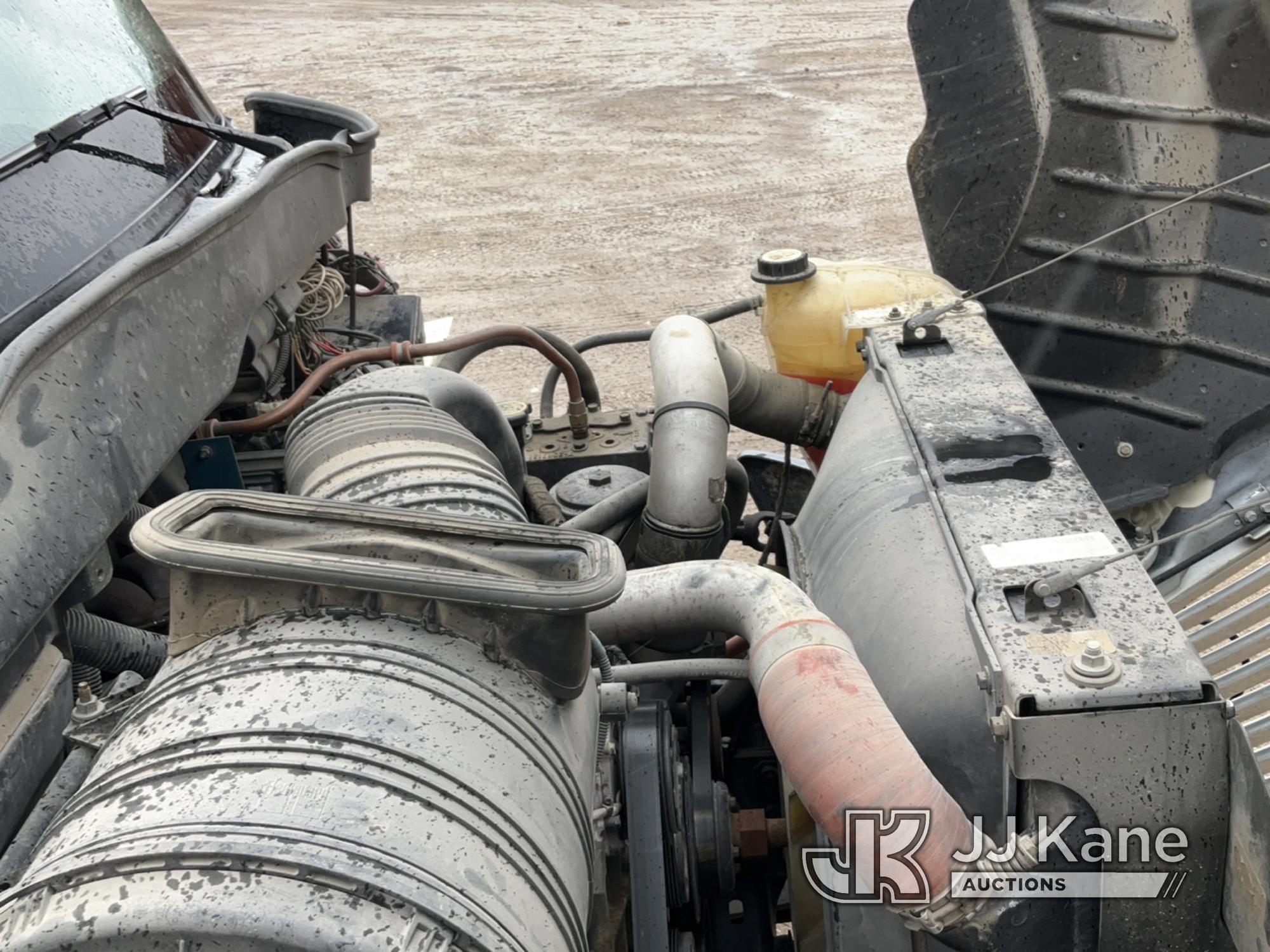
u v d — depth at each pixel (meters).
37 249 2.31
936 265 3.18
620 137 11.35
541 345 3.79
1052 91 2.86
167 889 1.29
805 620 1.94
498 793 1.50
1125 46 2.76
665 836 2.21
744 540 3.67
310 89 13.16
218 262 2.40
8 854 1.59
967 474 2.19
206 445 2.61
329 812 1.38
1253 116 2.69
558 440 3.98
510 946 1.36
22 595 1.68
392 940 1.29
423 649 1.63
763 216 9.42
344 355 3.23
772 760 2.73
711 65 13.33
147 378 2.07
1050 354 3.04
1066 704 1.61
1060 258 2.62
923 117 11.40
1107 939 1.70
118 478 1.93
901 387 2.53
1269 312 2.80
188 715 1.53
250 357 2.70
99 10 3.15
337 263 4.23
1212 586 2.77
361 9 16.27
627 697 2.07
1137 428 2.98
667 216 9.52
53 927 1.29
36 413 1.80
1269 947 1.55
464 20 15.55
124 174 2.72
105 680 2.18
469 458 2.40
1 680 1.76
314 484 2.34
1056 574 1.85
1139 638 1.72
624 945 2.19
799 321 3.21
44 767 1.77
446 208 9.93
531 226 9.49
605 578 1.61
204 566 1.57
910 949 1.93
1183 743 1.62
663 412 2.89
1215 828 1.64
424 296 8.37
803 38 14.06
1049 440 2.27
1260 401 2.86
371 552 1.68
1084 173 2.88
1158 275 2.86
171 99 3.20
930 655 1.98
